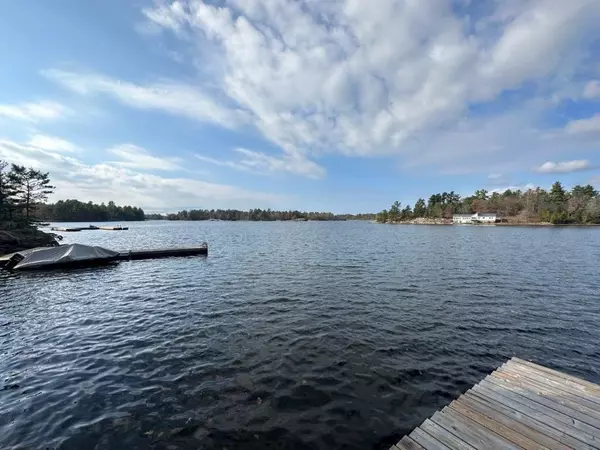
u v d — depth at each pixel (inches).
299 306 527.8
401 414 241.3
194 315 482.6
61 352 351.3
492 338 395.9
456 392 272.8
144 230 3727.9
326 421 232.1
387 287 671.1
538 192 5374.0
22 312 504.7
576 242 1818.4
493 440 181.9
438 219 6013.8
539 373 264.2
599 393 229.6
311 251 1403.8
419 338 392.5
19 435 214.8
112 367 315.0
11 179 1823.3
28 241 1497.3
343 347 363.3
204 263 1045.2
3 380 289.6
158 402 254.4
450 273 839.1
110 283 732.7
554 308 524.4
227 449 203.3
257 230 3762.3
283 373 302.0
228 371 305.7
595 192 5012.3
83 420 231.3
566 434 185.5
